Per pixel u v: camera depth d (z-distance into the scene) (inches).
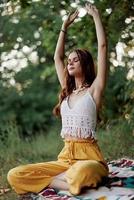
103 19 342.3
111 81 427.8
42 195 247.1
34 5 398.9
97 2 343.3
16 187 254.5
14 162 366.0
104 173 247.8
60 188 250.8
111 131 371.2
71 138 252.5
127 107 352.8
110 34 353.7
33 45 483.2
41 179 252.8
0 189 292.2
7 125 436.5
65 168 252.8
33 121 673.6
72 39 390.6
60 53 273.1
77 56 255.4
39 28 465.7
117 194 235.8
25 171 252.8
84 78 257.0
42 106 681.6
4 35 472.1
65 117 253.9
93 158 248.5
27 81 655.8
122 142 356.2
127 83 360.2
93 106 250.2
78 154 250.4
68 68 256.5
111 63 382.0
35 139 505.7
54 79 657.0
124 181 252.5
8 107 671.1
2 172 331.0
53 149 413.7
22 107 676.7
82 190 243.1
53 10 368.8
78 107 250.7
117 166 283.7
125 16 343.6
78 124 250.2
